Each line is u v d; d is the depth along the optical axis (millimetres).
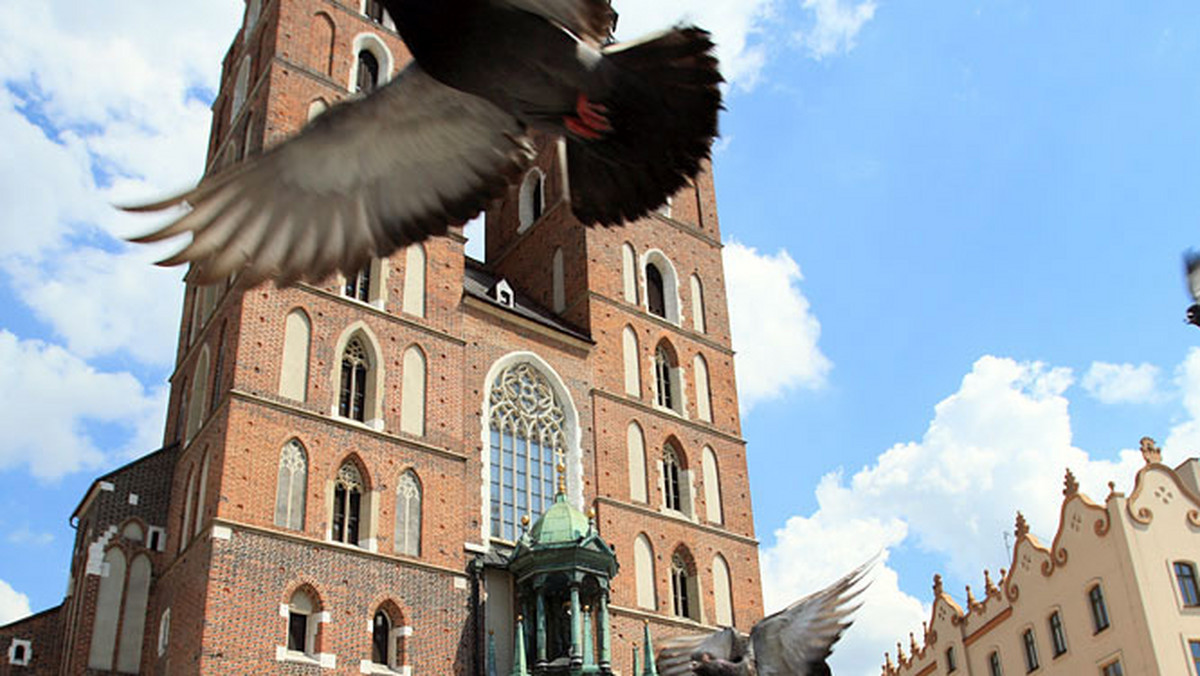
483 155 5129
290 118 49000
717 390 58094
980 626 53375
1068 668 46406
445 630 42219
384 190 4938
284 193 4703
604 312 55312
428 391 46719
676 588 51281
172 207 4305
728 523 54469
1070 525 47125
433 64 4910
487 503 46438
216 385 44156
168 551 43438
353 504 42844
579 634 42094
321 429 42719
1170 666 41531
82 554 43875
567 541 43125
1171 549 43906
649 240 59562
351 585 40562
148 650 41812
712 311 60562
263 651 37656
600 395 52938
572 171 4992
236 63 57000
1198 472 50688
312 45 51219
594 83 4754
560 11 4855
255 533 39312
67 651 42125
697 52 4766
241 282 4480
